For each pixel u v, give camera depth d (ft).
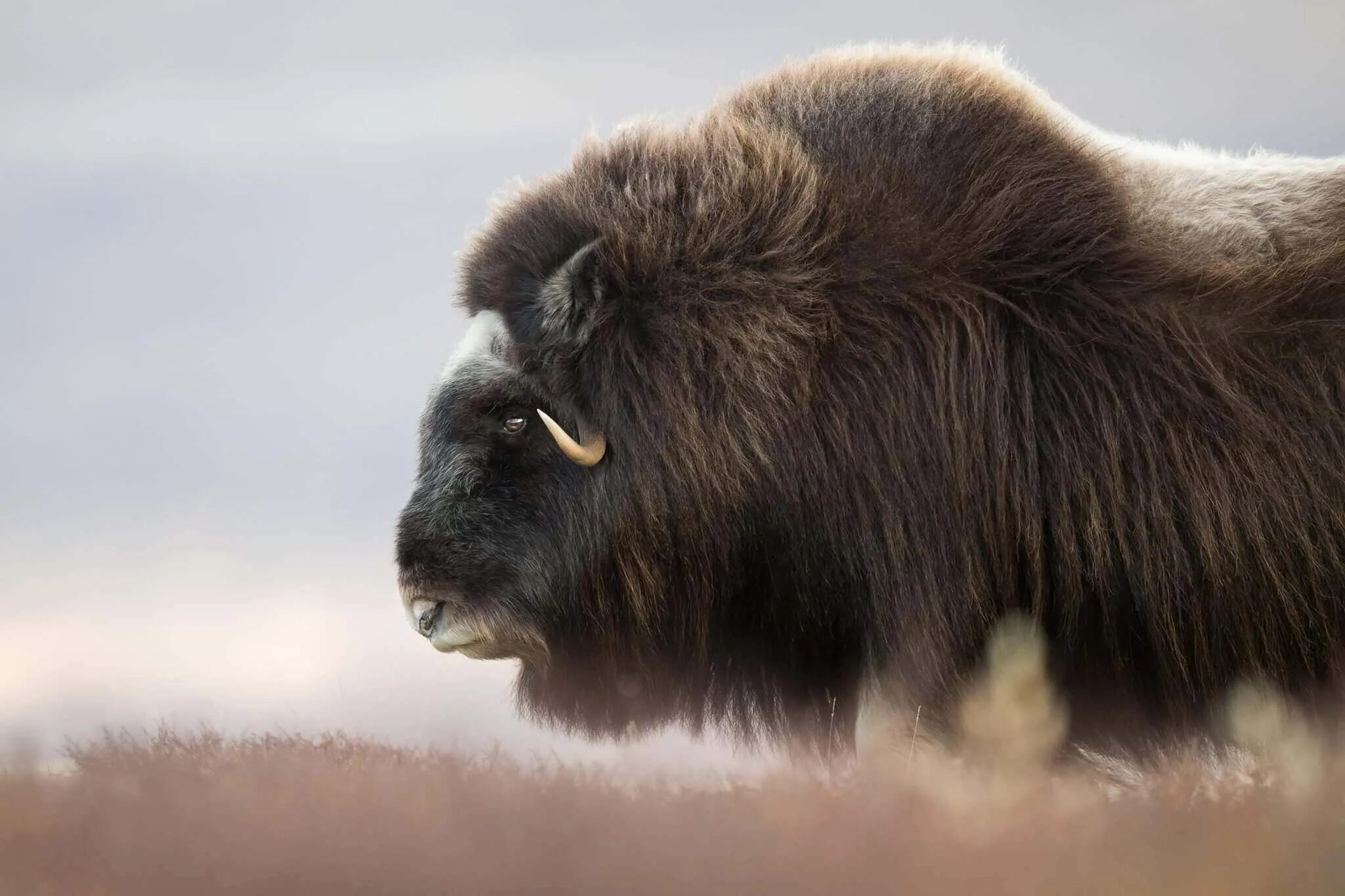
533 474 93.45
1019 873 61.26
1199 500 87.97
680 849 64.59
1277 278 90.94
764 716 94.99
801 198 91.09
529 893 62.54
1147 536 88.17
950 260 90.02
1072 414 88.58
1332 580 89.30
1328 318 90.68
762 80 98.53
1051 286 90.02
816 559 89.97
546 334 92.63
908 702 87.76
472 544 93.25
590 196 93.91
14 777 81.35
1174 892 59.21
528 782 74.69
